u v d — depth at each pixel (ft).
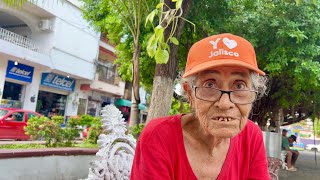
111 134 6.82
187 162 4.35
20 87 51.08
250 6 24.57
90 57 62.34
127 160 6.89
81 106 66.69
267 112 35.04
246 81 4.10
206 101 4.05
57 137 18.28
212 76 4.05
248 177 5.00
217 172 4.49
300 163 45.91
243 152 4.91
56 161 12.06
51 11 49.96
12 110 35.88
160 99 14.66
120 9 20.07
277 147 22.77
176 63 15.01
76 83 64.08
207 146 4.43
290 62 24.09
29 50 47.01
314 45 22.93
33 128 19.08
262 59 24.14
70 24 55.31
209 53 4.08
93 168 6.30
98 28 31.22
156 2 18.06
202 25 21.75
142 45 21.27
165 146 4.31
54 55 52.16
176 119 4.55
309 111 44.60
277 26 22.75
